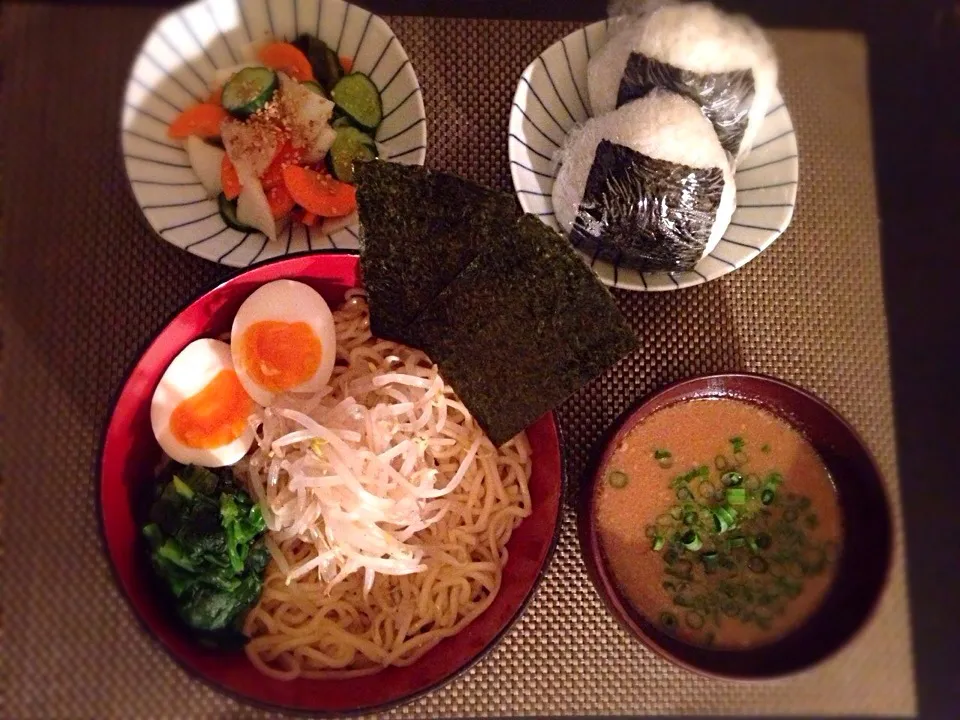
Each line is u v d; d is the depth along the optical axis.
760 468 0.41
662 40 0.40
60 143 0.43
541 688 0.40
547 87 0.43
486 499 0.40
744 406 0.41
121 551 0.35
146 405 0.37
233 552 0.36
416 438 0.39
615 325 0.35
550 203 0.43
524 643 0.40
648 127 0.39
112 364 0.41
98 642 0.39
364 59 0.42
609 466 0.40
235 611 0.36
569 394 0.36
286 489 0.38
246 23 0.42
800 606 0.39
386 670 0.38
